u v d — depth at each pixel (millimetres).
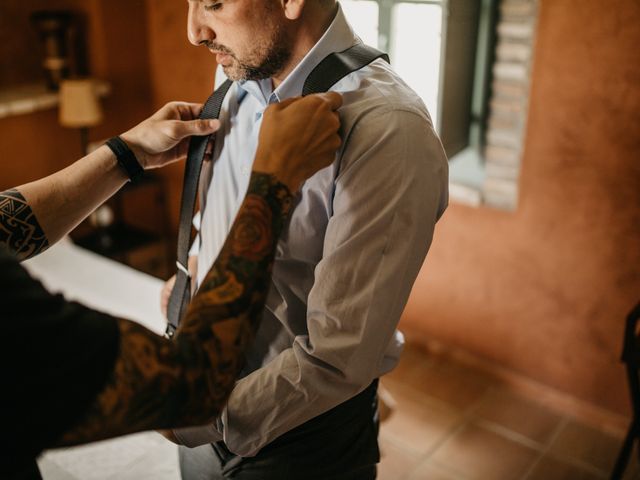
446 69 2660
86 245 4059
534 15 2576
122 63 3984
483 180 2982
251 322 735
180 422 684
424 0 2973
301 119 836
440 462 2771
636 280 2650
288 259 1045
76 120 3705
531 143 2744
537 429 2936
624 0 2334
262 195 789
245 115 1134
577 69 2523
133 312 2607
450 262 3191
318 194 984
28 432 588
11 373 570
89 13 3805
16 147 3842
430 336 3416
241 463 1120
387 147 908
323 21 1011
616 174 2564
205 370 682
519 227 2904
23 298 578
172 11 3820
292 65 1030
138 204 4422
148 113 4270
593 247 2723
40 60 4125
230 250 754
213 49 981
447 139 2809
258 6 918
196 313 710
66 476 1819
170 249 4496
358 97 945
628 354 2033
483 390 3164
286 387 967
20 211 1029
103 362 614
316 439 1091
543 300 2949
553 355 3008
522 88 2711
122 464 1874
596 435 2896
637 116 2439
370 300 932
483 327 3197
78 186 1084
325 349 938
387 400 2416
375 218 919
